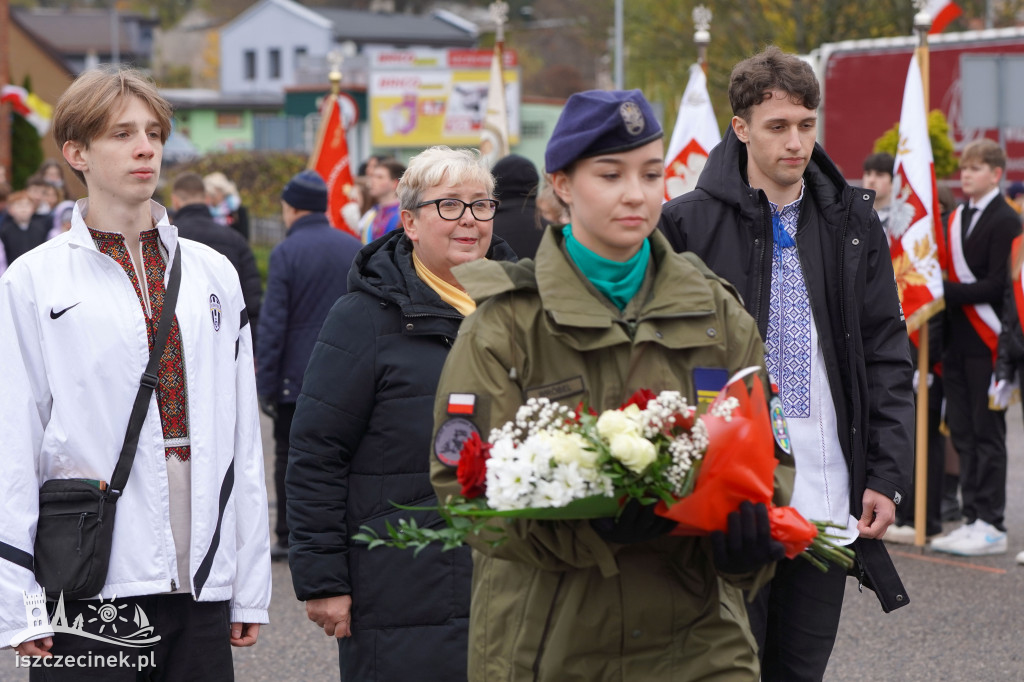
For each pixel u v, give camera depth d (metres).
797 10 32.34
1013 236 7.96
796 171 4.12
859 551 4.17
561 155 2.88
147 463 3.54
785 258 4.16
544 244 2.96
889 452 4.11
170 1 112.75
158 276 3.67
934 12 11.24
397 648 4.00
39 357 3.53
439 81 59.69
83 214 3.67
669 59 37.12
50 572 3.46
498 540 2.82
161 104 3.66
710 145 8.84
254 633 3.84
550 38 78.56
